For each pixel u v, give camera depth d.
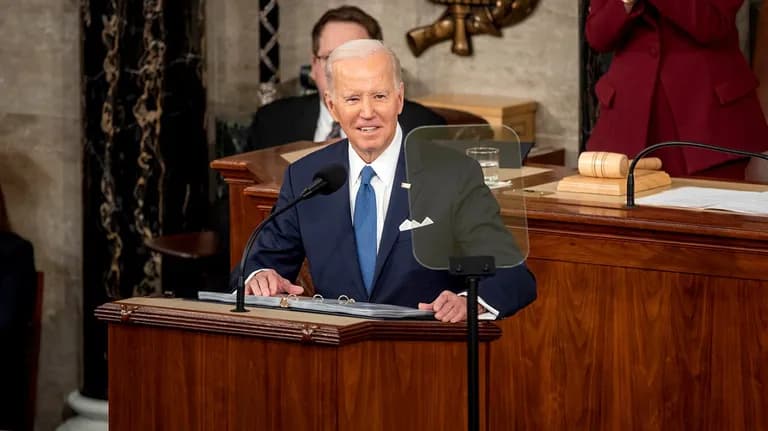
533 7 26.92
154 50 25.19
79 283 28.53
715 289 14.10
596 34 19.73
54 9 27.78
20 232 28.62
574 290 15.01
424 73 28.31
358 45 13.65
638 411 14.77
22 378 27.42
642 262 14.49
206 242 24.73
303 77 27.58
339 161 14.36
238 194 17.94
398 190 13.96
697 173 19.25
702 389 14.32
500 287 13.09
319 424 10.77
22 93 28.20
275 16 29.14
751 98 19.70
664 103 19.59
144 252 25.61
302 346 10.77
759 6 24.28
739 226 13.87
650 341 14.59
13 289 26.25
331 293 14.19
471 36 27.70
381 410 11.04
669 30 19.47
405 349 11.15
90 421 26.17
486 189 12.35
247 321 10.98
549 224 14.92
